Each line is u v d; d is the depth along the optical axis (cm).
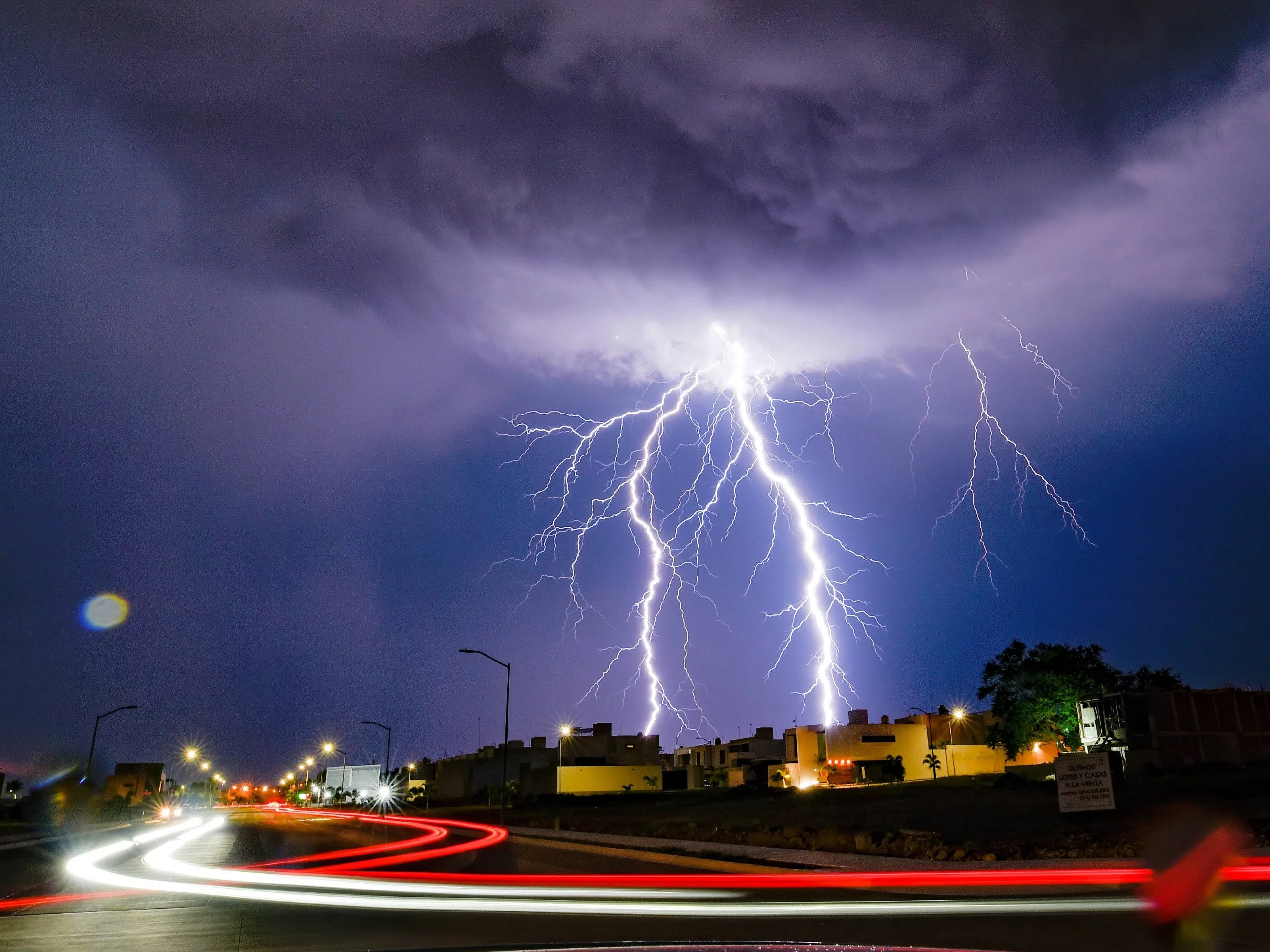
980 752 8956
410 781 14600
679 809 6116
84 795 6475
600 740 10800
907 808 4094
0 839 4438
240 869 2630
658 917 1466
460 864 2742
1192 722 5062
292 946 1211
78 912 1605
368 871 2484
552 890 1942
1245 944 1045
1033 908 1488
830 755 9000
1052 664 5753
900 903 1598
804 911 1505
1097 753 2788
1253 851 2097
